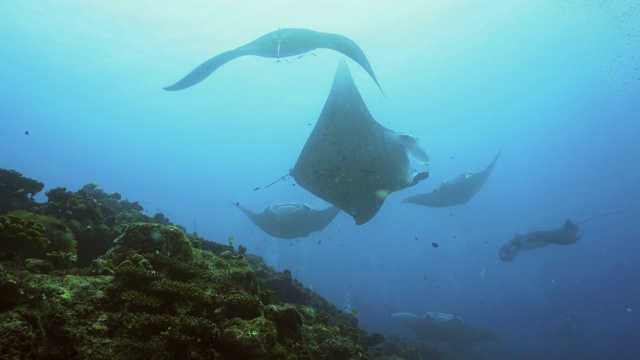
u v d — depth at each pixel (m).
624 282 45.47
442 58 43.66
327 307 7.03
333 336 4.36
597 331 25.94
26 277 2.48
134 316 2.39
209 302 2.82
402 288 37.19
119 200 7.39
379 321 22.17
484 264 48.06
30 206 5.10
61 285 2.44
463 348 17.62
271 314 2.93
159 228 3.52
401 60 41.59
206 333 2.35
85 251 4.37
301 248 43.00
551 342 21.55
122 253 3.29
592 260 56.22
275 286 6.08
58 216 4.85
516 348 19.61
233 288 3.29
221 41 34.53
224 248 6.23
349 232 48.22
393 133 6.54
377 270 44.25
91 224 4.70
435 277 41.81
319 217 10.91
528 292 40.28
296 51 5.37
